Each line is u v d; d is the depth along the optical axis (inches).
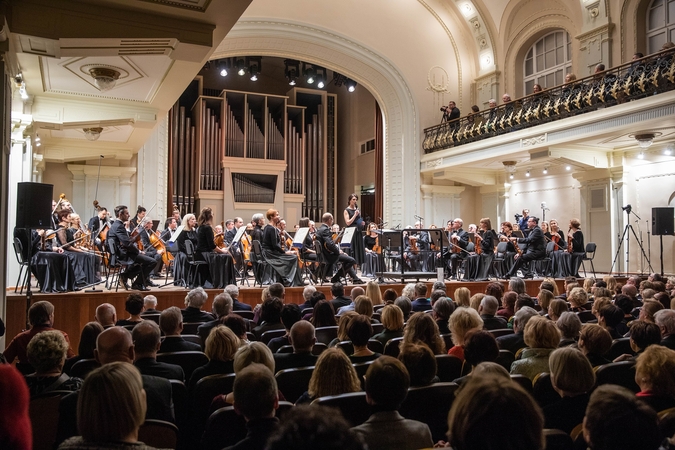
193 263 303.7
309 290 235.3
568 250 439.5
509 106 525.3
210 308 297.6
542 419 47.4
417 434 78.8
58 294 264.5
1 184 193.3
